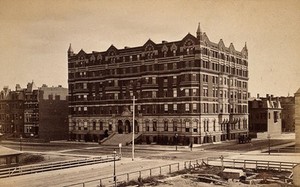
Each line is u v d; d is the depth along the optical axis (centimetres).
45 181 3616
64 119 9606
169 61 7312
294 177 3388
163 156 5394
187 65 7088
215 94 7394
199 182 3481
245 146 6669
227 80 7775
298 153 5181
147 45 7581
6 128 9662
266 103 9056
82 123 8625
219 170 3978
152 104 7494
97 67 8375
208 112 7162
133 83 7812
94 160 4916
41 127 9144
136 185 3366
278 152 5631
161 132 7375
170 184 3391
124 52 7944
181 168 4228
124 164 4647
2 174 4003
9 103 9650
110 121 8131
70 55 8812
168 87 7325
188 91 7044
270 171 3950
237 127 8081
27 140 8844
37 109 9200
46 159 5300
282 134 9325
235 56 8062
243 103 8312
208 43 7188
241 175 3703
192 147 6575
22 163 4912
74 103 8756
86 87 8562
